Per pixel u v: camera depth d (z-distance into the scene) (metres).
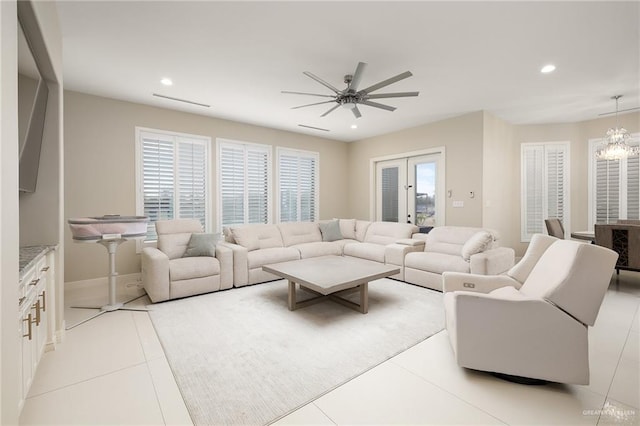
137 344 2.33
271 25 2.45
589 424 1.46
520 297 1.83
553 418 1.51
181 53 2.90
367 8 2.24
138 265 4.32
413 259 4.05
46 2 1.92
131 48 2.81
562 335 1.68
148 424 1.50
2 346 0.97
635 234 3.59
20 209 2.16
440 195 5.23
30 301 1.64
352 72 3.31
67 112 3.80
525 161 5.61
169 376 1.91
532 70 3.28
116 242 3.11
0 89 0.94
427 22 2.41
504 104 4.38
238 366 2.02
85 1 2.14
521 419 1.51
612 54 2.94
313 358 2.12
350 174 7.06
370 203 6.55
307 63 3.10
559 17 2.35
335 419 1.52
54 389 1.76
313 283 2.79
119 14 2.29
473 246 3.61
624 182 4.91
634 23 2.42
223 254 3.79
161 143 4.54
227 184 5.22
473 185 4.73
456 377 1.88
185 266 3.48
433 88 3.77
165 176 4.58
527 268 2.37
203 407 1.62
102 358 2.12
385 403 1.64
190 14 2.31
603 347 2.24
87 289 3.84
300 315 2.95
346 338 2.43
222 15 2.32
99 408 1.61
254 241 4.49
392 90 3.83
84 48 2.80
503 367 1.78
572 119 5.21
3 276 0.98
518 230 5.67
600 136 5.12
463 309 1.83
